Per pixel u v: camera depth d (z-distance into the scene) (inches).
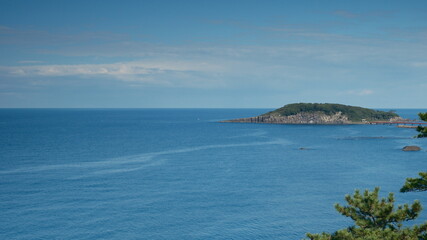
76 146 6737.2
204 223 2536.9
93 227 2440.9
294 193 3326.8
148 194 3260.3
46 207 2847.0
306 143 7564.0
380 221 1095.0
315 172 4333.2
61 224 2484.0
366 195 1124.5
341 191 3398.1
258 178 3971.5
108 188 3459.6
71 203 2960.1
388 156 5698.8
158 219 2605.8
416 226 1035.9
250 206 2925.7
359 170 4473.4
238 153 6013.8
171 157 5506.9
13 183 3631.9
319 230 2425.0
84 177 3954.2
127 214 2701.8
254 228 2450.8
